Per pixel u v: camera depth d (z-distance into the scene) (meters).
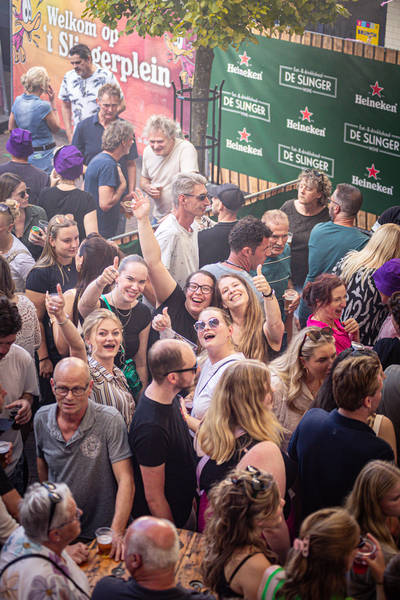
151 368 2.76
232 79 8.38
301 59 7.61
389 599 2.05
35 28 10.91
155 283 3.94
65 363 2.79
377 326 4.29
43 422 2.93
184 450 2.87
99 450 2.88
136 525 2.02
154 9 5.79
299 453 2.84
